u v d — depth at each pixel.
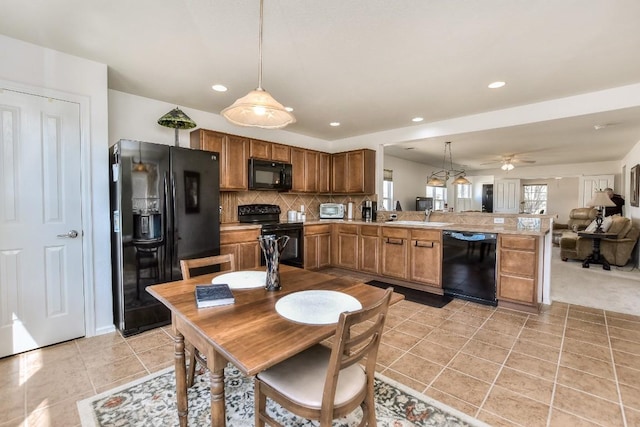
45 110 2.33
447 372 2.03
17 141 2.23
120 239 2.55
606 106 3.05
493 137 5.08
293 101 3.44
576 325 2.79
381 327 1.26
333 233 4.88
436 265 3.71
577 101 3.21
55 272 2.41
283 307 1.35
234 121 2.01
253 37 2.13
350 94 3.21
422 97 3.29
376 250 4.32
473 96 3.26
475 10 1.81
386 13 1.85
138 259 2.62
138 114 3.29
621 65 2.51
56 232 2.41
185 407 1.51
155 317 2.72
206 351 1.18
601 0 1.71
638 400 1.74
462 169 9.91
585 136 4.96
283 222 4.52
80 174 2.50
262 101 1.65
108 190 2.64
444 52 2.33
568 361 2.16
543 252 3.35
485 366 2.10
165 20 1.93
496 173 9.88
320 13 1.85
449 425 1.55
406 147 6.18
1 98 2.16
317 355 1.44
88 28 2.03
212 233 3.08
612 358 2.20
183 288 1.62
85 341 2.47
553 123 3.52
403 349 2.34
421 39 2.14
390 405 1.70
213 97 3.33
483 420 1.58
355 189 4.96
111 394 1.79
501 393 1.81
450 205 10.68
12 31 2.08
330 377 1.06
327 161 5.25
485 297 3.35
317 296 1.49
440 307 3.26
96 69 2.53
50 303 2.39
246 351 0.98
